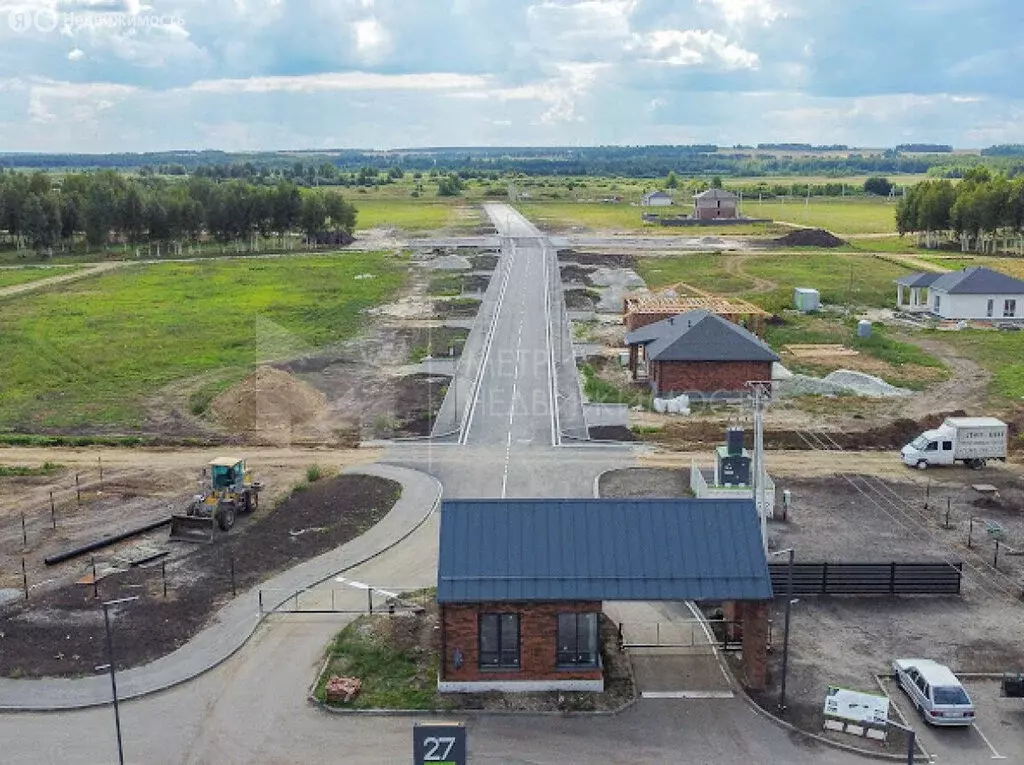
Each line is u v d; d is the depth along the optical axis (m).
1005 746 29.20
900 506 48.94
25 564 41.75
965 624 36.81
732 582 31.28
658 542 31.91
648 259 141.75
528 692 31.84
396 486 51.12
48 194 152.88
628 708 31.06
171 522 44.97
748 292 112.56
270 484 52.00
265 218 159.88
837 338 87.94
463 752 24.67
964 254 148.75
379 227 193.12
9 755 28.52
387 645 34.66
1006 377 74.38
